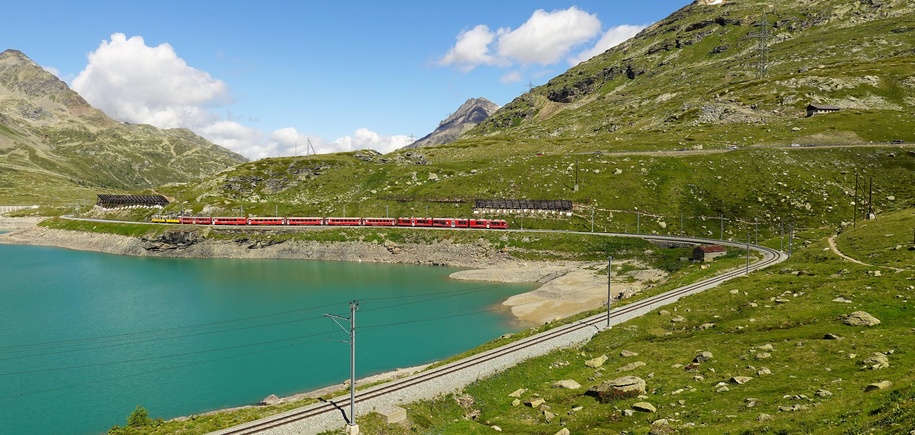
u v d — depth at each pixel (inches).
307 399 2181.3
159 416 2386.8
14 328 3855.8
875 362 1653.5
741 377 1777.8
